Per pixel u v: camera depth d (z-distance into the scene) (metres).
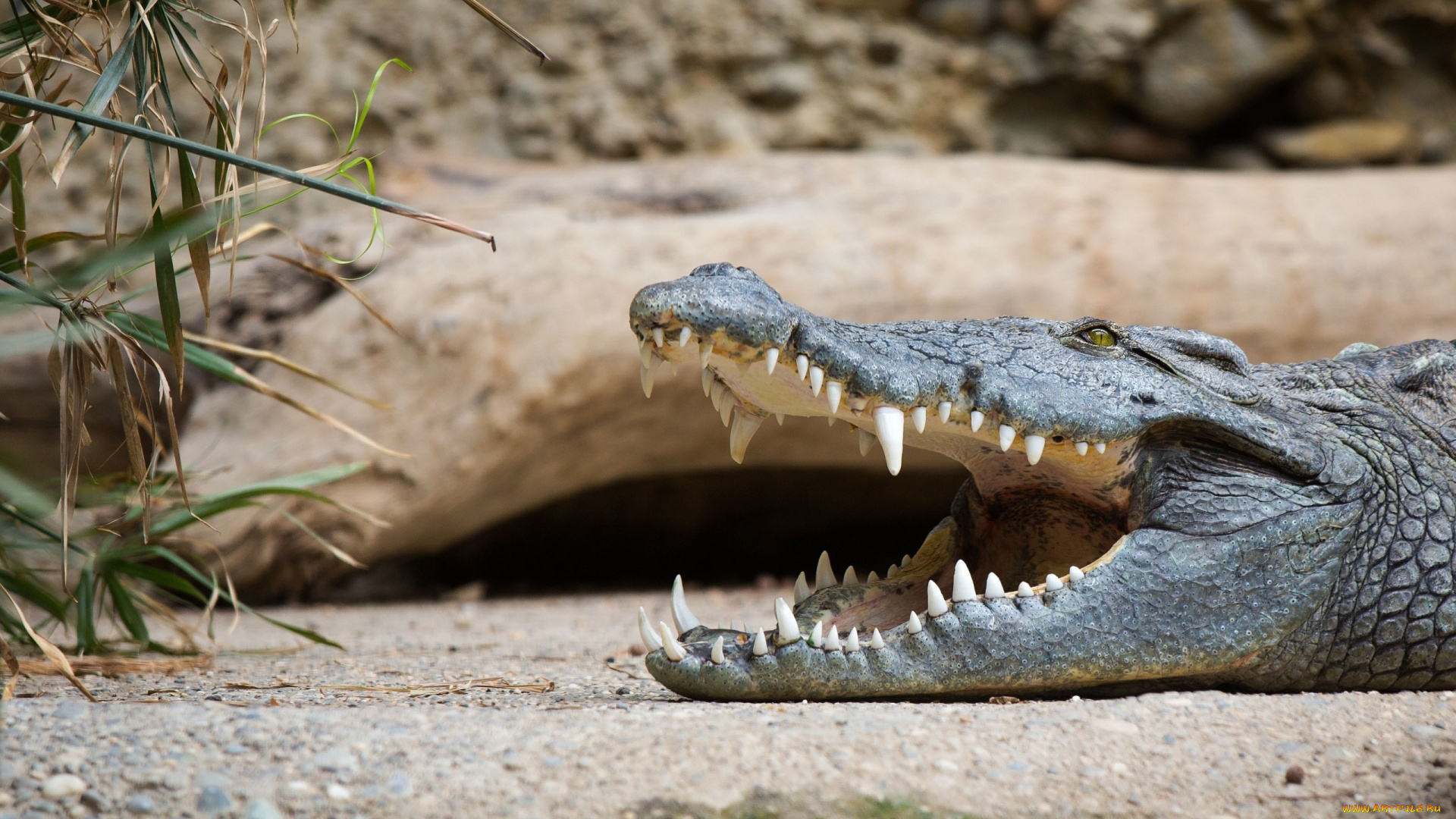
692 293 8.48
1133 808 6.64
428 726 7.30
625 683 10.76
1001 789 6.74
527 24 38.12
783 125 37.38
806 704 8.30
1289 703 8.34
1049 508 10.41
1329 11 36.84
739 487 29.55
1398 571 9.61
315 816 6.18
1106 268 24.67
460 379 22.94
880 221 25.53
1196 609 8.89
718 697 8.55
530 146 37.22
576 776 6.62
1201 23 36.59
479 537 28.38
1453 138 37.88
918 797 6.54
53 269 10.93
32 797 6.22
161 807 6.20
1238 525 9.13
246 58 10.12
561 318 23.17
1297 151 37.44
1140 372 9.48
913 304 24.22
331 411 22.88
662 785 6.52
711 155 36.66
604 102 37.31
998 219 25.66
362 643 15.62
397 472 22.67
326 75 36.75
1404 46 37.50
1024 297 24.39
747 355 8.56
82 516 15.17
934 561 10.45
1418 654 9.61
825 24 37.78
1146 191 26.70
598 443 24.03
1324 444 9.68
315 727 7.19
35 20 10.55
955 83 37.84
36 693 9.71
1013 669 8.48
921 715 7.77
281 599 23.36
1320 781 6.99
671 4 37.69
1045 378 9.10
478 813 6.23
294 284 24.39
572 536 29.67
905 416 8.91
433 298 23.44
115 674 11.37
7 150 9.34
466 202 27.16
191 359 12.35
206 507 14.16
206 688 10.16
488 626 18.94
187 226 9.18
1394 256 25.09
